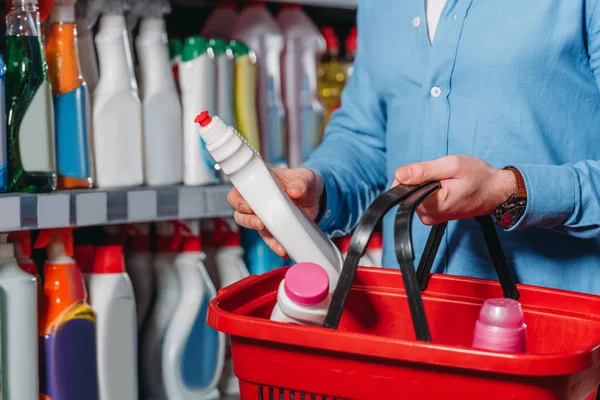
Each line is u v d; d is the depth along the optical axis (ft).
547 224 3.47
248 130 6.99
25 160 5.21
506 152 4.10
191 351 6.37
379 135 4.91
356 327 3.76
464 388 2.49
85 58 5.94
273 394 2.85
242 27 7.32
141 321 6.40
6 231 5.08
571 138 4.05
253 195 3.27
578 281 4.10
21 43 5.21
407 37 4.43
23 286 5.11
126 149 6.02
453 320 3.57
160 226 6.51
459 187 3.10
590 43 3.91
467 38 4.14
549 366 2.36
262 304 3.38
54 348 5.42
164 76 6.32
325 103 8.05
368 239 2.70
